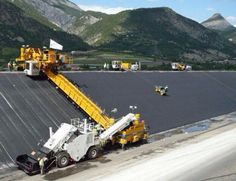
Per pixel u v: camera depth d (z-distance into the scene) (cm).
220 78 6925
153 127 3912
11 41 19312
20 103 3391
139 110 4256
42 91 3712
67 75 4503
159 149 3161
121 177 2489
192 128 4075
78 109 3625
